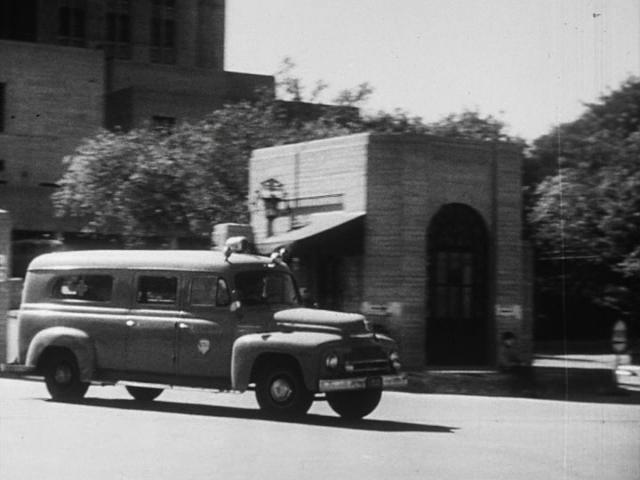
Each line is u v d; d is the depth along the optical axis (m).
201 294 18.50
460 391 25.23
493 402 22.91
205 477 11.77
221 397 22.30
